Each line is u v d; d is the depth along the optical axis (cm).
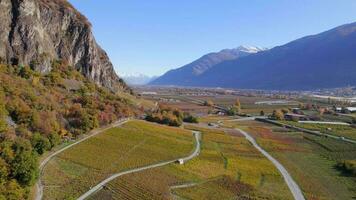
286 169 17350
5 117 13625
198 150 18625
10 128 13038
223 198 12962
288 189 14675
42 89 18712
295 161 18962
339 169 18025
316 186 15275
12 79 17600
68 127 16700
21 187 10325
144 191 12312
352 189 15288
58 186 11456
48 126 14862
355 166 17700
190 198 12575
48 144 13800
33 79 19462
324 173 17212
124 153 15862
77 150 14850
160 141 18750
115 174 13362
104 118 19400
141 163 15112
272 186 14812
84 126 17250
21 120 14162
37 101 16288
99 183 12325
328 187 15312
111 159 14800
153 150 17075
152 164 15250
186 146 18938
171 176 14262
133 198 11656
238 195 13412
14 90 15950
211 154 18225
